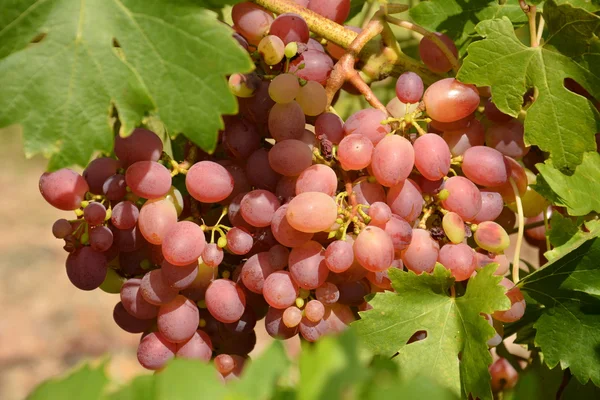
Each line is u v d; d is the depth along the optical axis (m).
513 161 0.59
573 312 0.56
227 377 0.57
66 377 0.41
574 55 0.56
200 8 0.51
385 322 0.55
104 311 2.04
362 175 0.56
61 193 0.55
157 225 0.55
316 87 0.56
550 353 0.56
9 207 2.52
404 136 0.57
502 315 0.56
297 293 0.55
